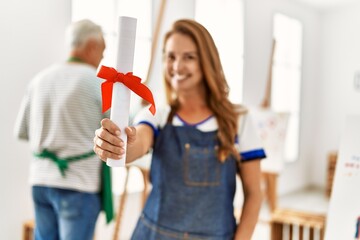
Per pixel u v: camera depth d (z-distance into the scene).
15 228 2.61
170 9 3.51
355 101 5.64
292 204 4.93
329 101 5.89
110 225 3.16
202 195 1.14
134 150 1.04
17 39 2.54
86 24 1.78
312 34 5.80
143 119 1.20
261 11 4.74
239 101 4.48
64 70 1.71
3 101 2.51
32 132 1.77
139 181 3.40
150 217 1.17
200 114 1.20
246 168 1.20
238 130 1.20
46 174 1.70
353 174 1.33
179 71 1.13
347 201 1.31
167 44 1.16
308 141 5.93
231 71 4.37
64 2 2.76
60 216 1.72
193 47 1.13
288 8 5.24
